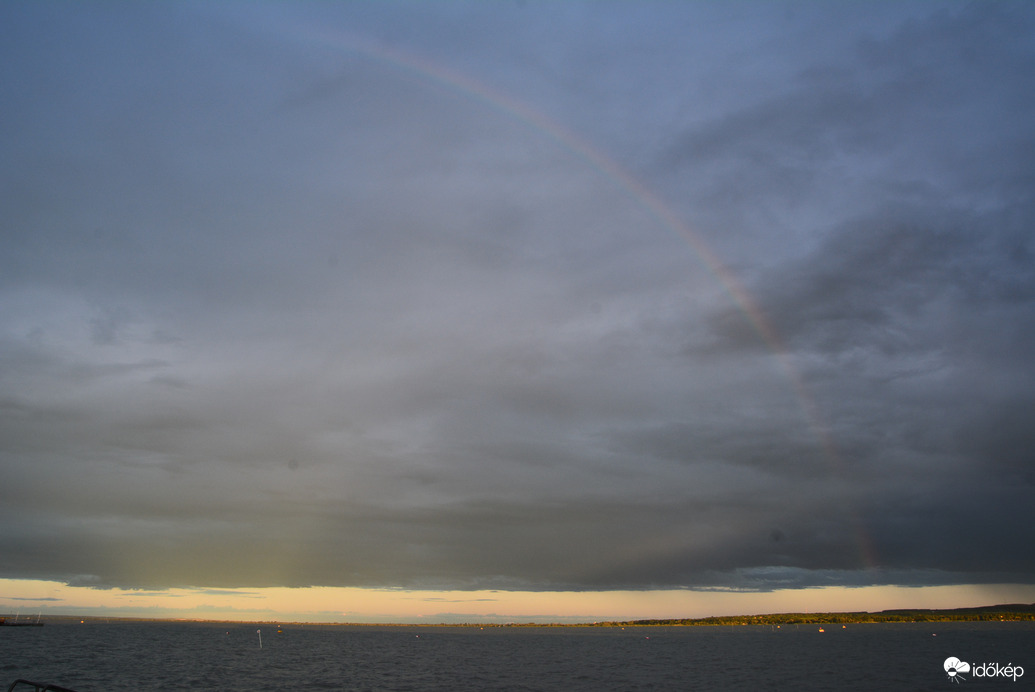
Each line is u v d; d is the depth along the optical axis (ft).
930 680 370.53
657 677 395.34
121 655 565.53
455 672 433.48
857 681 366.84
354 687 340.18
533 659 573.33
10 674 384.27
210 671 426.10
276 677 392.06
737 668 455.63
